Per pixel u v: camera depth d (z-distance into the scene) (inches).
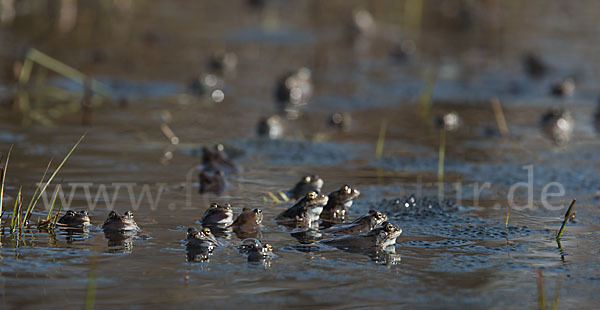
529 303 283.3
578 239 363.6
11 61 799.7
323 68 886.4
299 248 340.5
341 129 632.4
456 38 1094.4
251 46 983.6
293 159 529.3
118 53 889.5
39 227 355.9
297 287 292.7
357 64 916.0
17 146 516.7
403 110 714.2
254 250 328.8
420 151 563.8
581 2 1412.4
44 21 1027.9
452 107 730.2
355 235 353.7
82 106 664.4
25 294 277.4
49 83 740.0
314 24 1157.7
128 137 567.5
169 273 303.0
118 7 1151.6
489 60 958.4
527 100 771.4
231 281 296.7
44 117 615.2
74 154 507.8
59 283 289.0
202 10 1219.2
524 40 1080.8
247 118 657.6
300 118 667.4
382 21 1195.9
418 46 1032.8
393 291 291.3
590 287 300.4
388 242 349.1
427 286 297.7
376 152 556.7
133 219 367.2
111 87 740.0
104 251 326.3
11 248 325.1
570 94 799.7
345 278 303.7
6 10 1052.5
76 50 882.8
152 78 788.0
